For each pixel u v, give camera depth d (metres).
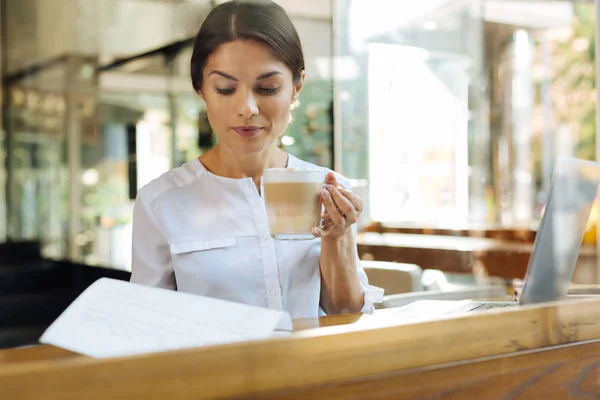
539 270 0.97
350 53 2.34
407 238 2.63
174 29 4.73
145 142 5.41
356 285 1.21
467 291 1.54
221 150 1.25
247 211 1.23
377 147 2.65
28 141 6.44
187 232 1.21
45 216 6.09
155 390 0.57
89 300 0.76
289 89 1.14
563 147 3.86
